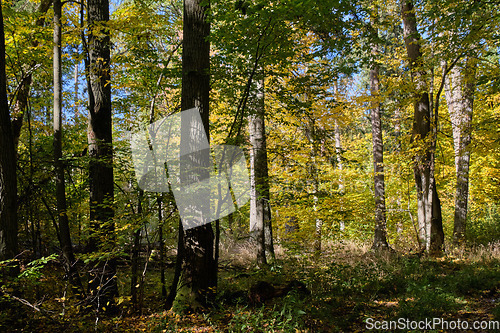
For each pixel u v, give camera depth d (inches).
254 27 208.7
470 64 374.6
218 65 270.1
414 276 291.1
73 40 278.5
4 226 192.5
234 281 313.0
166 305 234.7
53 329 186.2
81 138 360.2
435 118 422.9
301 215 420.2
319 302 219.1
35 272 174.1
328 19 230.1
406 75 454.3
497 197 556.1
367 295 247.1
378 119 498.9
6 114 199.6
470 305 209.5
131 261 242.2
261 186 267.4
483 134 420.5
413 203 634.2
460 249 411.8
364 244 511.8
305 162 322.3
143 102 282.2
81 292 232.8
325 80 278.5
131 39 275.9
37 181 272.8
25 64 308.5
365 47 274.1
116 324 204.5
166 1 369.4
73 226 292.8
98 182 257.9
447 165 604.4
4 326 174.6
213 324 199.0
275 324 185.6
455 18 299.3
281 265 337.7
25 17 280.2
